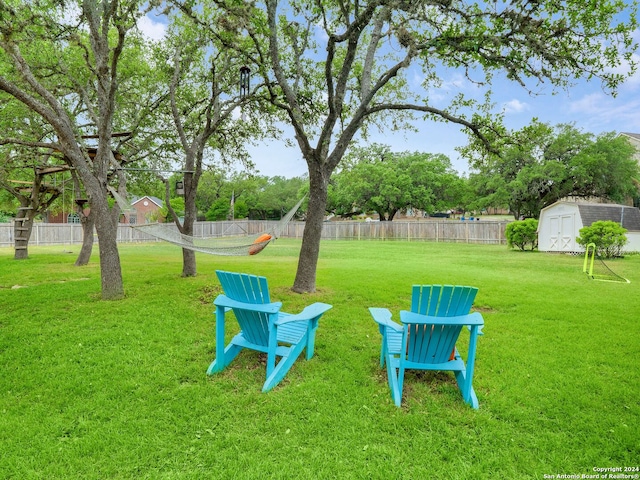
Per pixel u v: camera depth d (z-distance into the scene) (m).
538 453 2.51
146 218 36.16
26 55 8.21
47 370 3.81
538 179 25.56
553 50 5.90
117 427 2.81
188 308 6.09
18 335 4.78
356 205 34.56
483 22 5.86
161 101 10.22
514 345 4.50
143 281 8.52
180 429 2.78
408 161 34.41
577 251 15.34
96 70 6.89
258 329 3.67
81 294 7.07
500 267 11.30
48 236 22.20
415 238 28.91
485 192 29.92
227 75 9.25
